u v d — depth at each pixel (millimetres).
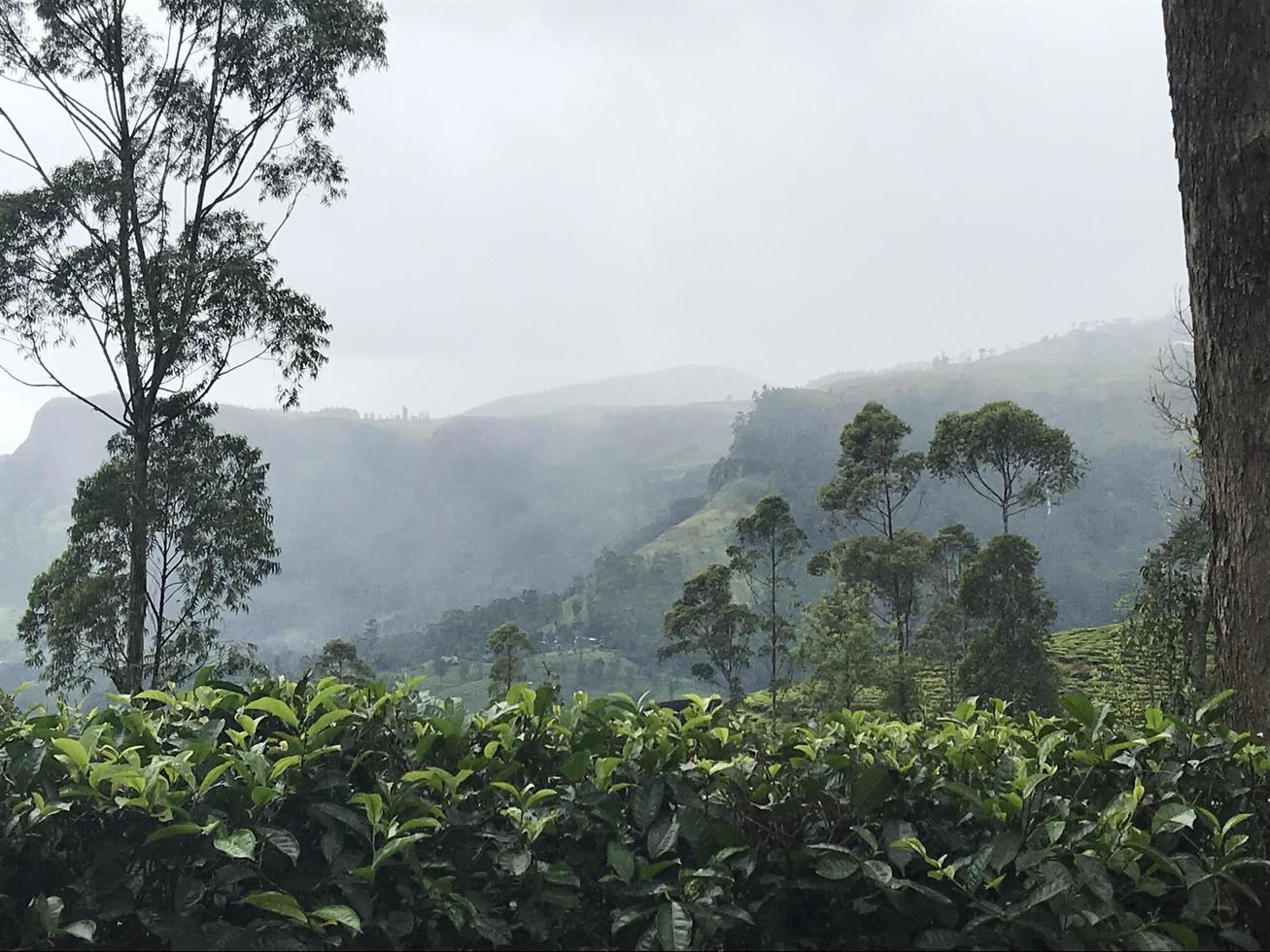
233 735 2184
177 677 17219
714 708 2584
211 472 18359
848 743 2355
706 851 1935
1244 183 2617
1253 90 2598
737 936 1906
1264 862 1911
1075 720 2395
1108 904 1746
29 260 17344
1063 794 2244
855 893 1878
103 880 1889
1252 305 2615
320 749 2105
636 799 2055
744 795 2066
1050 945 1724
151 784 1904
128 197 18297
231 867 1858
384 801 2029
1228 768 2260
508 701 2473
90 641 16781
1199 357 2785
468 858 1968
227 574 18188
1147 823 2158
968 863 1851
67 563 17328
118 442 17969
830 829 2020
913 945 1777
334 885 1904
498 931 1792
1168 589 10742
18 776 2037
